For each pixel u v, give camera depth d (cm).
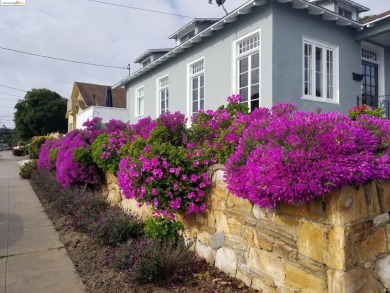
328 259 220
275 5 711
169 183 354
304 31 765
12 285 322
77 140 728
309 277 233
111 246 409
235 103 448
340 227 214
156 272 306
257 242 282
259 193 240
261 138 270
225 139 352
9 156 3145
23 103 3766
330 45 827
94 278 331
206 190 351
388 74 1046
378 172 218
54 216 610
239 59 831
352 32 889
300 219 241
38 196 844
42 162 1130
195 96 1041
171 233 380
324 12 768
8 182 1138
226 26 855
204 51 955
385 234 246
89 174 684
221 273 321
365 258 228
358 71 905
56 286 318
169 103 1171
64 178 686
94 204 563
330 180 208
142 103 1463
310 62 792
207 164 363
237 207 307
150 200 366
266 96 721
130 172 375
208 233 350
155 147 369
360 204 227
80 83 3023
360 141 223
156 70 1285
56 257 397
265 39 725
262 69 732
